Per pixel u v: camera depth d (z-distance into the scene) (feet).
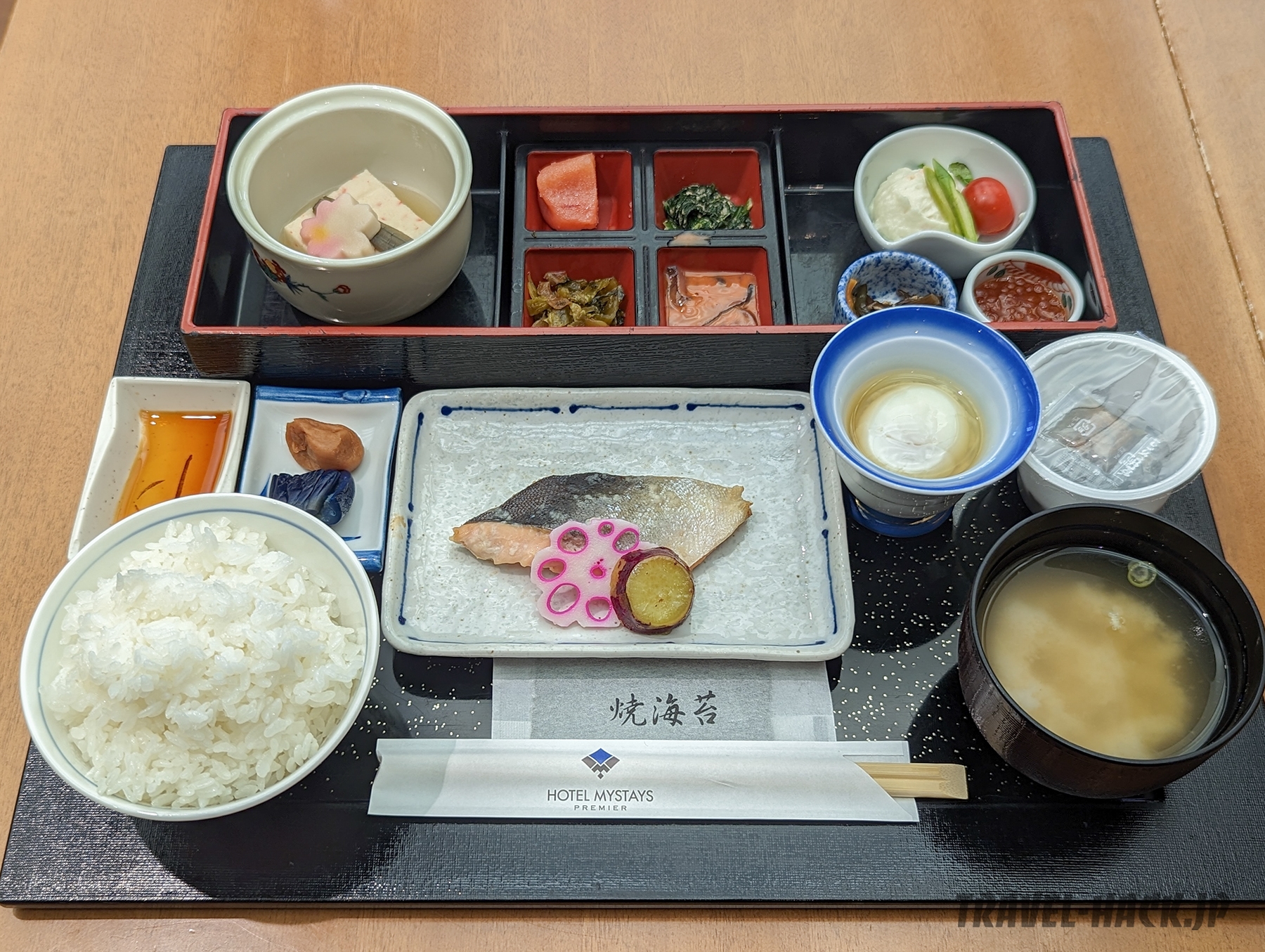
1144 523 1.15
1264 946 1.13
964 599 1.31
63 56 1.77
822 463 1.36
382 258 1.31
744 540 1.36
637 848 1.15
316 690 1.10
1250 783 1.18
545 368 1.41
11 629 1.30
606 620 1.26
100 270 1.57
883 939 1.13
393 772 1.17
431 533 1.36
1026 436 1.15
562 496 1.34
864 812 1.16
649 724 1.21
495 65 1.77
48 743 1.02
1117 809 1.17
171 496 1.37
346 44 1.79
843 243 1.61
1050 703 1.13
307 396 1.43
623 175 1.61
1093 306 1.42
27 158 1.67
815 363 1.37
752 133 1.58
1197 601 1.17
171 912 1.13
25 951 1.11
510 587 1.31
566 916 1.14
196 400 1.41
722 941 1.13
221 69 1.76
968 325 1.23
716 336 1.34
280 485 1.33
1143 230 1.64
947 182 1.51
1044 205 1.58
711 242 1.51
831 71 1.79
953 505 1.32
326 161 1.51
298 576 1.17
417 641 1.22
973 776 1.19
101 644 1.05
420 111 1.44
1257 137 1.72
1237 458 1.45
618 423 1.44
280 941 1.12
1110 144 1.72
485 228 1.61
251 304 1.52
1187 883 1.13
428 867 1.13
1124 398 1.35
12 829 1.15
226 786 1.08
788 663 1.25
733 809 1.16
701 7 1.86
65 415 1.45
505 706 1.22
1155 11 1.86
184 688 1.06
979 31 1.84
